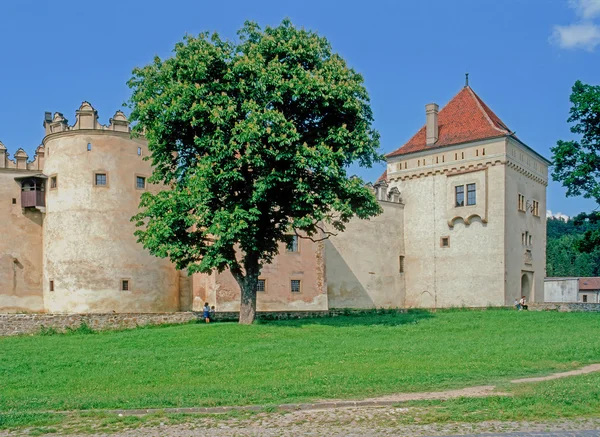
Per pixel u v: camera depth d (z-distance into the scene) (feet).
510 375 60.80
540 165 168.14
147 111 100.32
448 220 157.38
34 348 85.30
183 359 73.82
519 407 45.96
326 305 146.72
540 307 143.13
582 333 94.48
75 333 103.14
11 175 138.51
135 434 41.22
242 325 103.81
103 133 130.21
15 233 137.28
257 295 137.90
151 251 101.40
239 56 99.60
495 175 149.89
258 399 50.70
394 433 40.34
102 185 129.08
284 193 102.99
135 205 131.54
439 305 158.20
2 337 98.53
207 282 135.03
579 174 135.64
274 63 99.40
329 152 96.58
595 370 63.36
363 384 56.29
